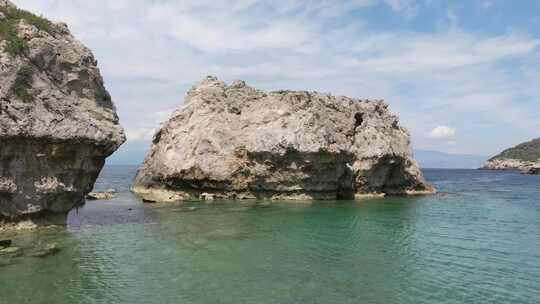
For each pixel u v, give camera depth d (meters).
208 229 31.22
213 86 59.38
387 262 22.83
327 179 52.56
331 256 23.92
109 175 141.12
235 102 58.19
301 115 52.28
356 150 59.19
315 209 43.38
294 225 33.59
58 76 27.91
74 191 28.72
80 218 35.47
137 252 23.84
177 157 54.88
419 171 70.12
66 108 27.11
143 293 17.42
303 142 49.94
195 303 16.47
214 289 18.09
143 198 50.53
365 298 17.41
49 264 20.59
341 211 42.25
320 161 50.78
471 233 31.31
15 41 25.52
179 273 20.19
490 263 22.86
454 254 24.77
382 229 32.53
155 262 21.94
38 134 25.25
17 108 24.69
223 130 55.06
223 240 27.52
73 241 25.72
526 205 50.34
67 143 26.73
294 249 25.39
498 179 135.00
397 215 40.28
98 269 20.33
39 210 26.94
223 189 53.47
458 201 54.53
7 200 25.72
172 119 58.59
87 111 28.83
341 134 55.59
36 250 22.48
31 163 26.06
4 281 17.94
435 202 52.88
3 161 24.95
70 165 27.86
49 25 28.50
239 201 50.38
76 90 28.94
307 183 52.12
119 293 17.33
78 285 18.02
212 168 52.84
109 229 30.39
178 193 54.44
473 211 44.09
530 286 19.12
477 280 19.91
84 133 27.33
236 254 23.92
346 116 60.28
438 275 20.58
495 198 59.47
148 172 62.88
